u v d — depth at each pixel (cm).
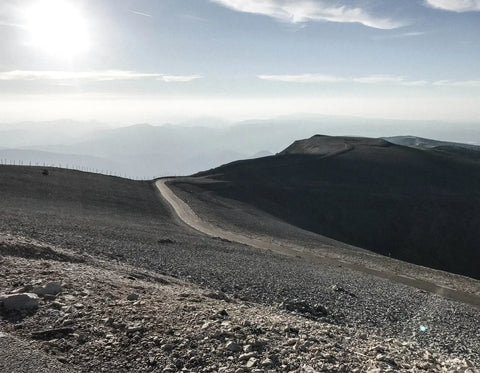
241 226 7781
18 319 971
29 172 9144
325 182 15512
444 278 4941
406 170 17075
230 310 1308
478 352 2098
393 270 5153
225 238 6259
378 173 16688
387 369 902
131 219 6444
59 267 1549
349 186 15125
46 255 1825
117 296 1260
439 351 1955
